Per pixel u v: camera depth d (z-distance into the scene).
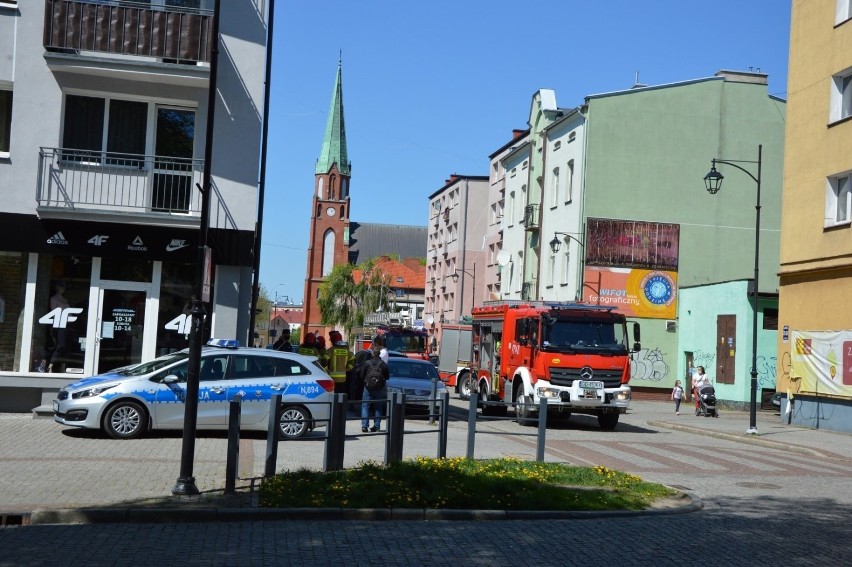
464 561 8.09
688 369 44.62
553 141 51.88
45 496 10.46
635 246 45.81
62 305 21.16
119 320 21.33
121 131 21.80
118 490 11.06
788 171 30.05
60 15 21.00
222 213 21.84
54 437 16.53
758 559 8.49
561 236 49.38
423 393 26.36
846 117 27.11
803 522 10.84
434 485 11.34
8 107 21.50
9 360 20.92
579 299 45.25
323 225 138.75
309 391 17.58
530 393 24.19
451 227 80.81
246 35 22.22
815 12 28.84
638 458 17.83
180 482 10.88
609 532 9.83
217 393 17.17
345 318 93.19
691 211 46.31
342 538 9.02
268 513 10.01
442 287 82.69
